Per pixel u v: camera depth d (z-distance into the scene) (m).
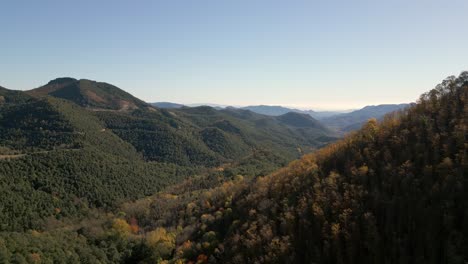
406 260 64.81
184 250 100.81
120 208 164.50
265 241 83.12
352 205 78.19
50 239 106.00
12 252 87.19
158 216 147.25
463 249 60.06
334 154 105.50
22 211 130.25
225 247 90.94
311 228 79.94
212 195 142.00
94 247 112.06
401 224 69.69
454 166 71.56
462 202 65.00
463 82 99.38
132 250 117.44
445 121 87.62
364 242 70.62
